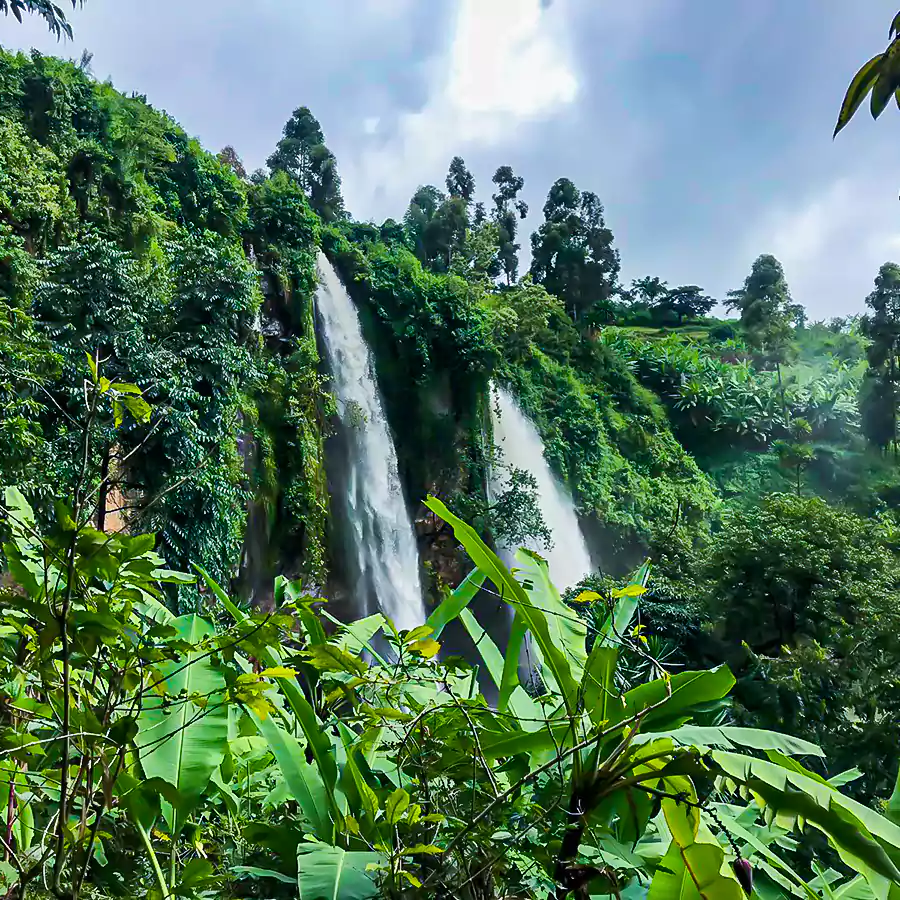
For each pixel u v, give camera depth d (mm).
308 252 27391
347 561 26281
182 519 14078
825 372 65000
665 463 49531
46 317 13617
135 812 1694
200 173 25203
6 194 16906
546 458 41406
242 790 2627
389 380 30938
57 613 1526
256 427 22078
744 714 11430
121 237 20656
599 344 54219
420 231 55875
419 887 1648
